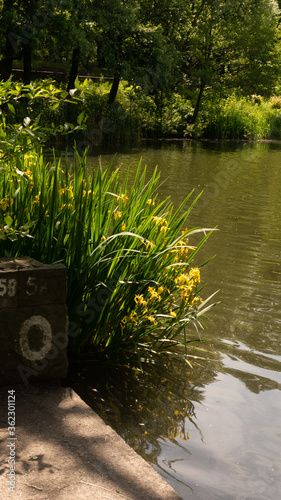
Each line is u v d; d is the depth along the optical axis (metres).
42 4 17.66
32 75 24.91
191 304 3.99
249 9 28.78
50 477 2.30
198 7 27.70
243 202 10.50
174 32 27.09
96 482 2.30
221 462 2.77
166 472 2.64
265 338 4.39
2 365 3.07
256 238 7.67
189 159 17.66
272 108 34.12
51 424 2.74
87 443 2.59
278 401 3.45
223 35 28.53
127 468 2.42
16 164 3.73
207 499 2.46
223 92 29.19
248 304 5.09
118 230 3.72
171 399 3.38
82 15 19.61
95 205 3.77
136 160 16.25
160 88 27.94
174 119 26.64
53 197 3.52
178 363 3.88
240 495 2.51
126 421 3.09
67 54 24.03
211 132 28.23
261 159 18.80
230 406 3.35
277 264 6.45
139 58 22.83
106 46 21.47
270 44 29.08
